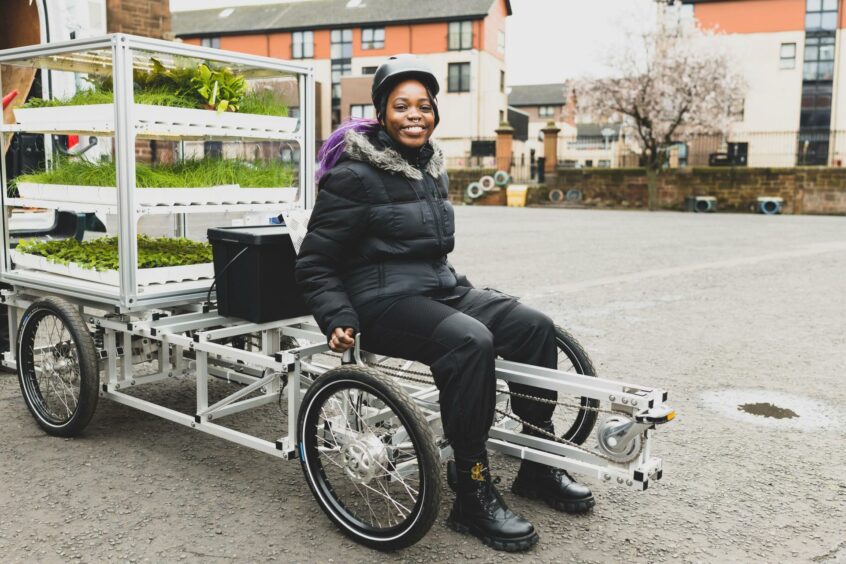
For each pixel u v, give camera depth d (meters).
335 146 2.88
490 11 44.03
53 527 2.71
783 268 10.27
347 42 47.16
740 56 31.83
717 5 35.66
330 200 2.73
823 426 3.96
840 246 13.62
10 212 4.23
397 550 2.59
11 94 4.84
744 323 6.55
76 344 3.39
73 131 3.77
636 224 19.55
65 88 5.31
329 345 2.71
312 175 4.07
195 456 3.41
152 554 2.53
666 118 29.30
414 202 2.80
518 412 2.98
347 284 2.84
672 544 2.68
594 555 2.59
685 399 4.38
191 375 3.87
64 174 3.73
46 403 3.72
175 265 3.50
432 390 3.19
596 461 2.68
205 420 3.19
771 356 5.41
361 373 2.55
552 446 2.80
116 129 3.23
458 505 2.71
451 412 2.57
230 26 49.56
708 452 3.57
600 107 30.58
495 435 2.97
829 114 35.34
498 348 2.88
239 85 3.71
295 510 2.90
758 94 35.66
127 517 2.80
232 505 2.93
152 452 3.45
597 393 2.58
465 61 44.28
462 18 43.84
